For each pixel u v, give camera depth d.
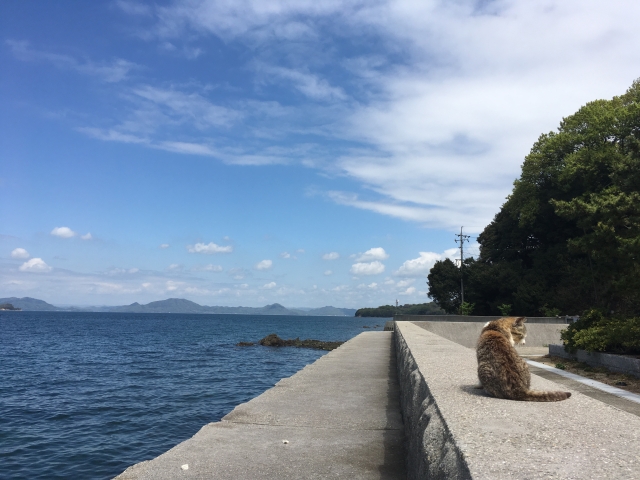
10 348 44.06
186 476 4.51
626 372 14.62
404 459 5.06
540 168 45.31
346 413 7.01
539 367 16.88
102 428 14.89
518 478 2.22
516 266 48.47
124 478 4.46
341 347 18.34
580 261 39.19
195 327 102.94
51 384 23.19
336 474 4.61
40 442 13.48
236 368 30.30
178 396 20.06
